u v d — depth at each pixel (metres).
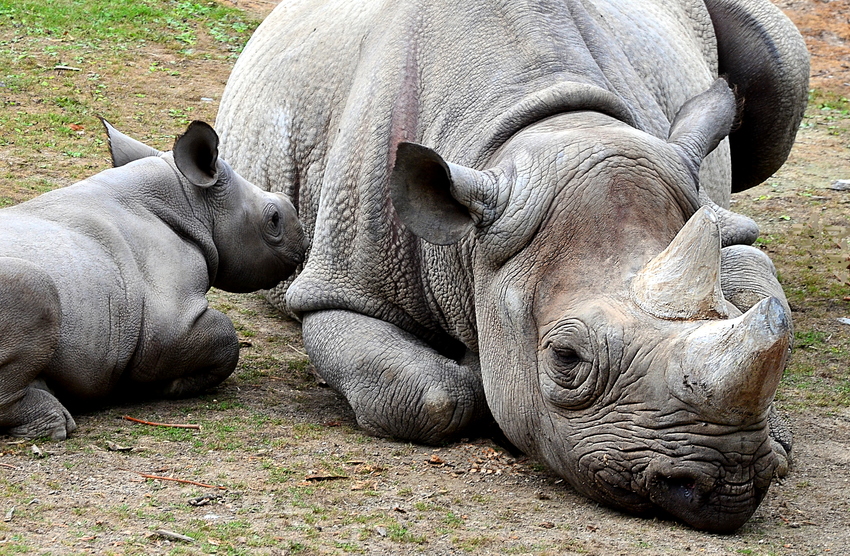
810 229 22.91
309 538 9.13
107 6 34.59
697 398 8.91
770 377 8.62
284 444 11.73
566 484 10.86
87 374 11.99
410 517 9.79
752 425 8.98
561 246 9.98
